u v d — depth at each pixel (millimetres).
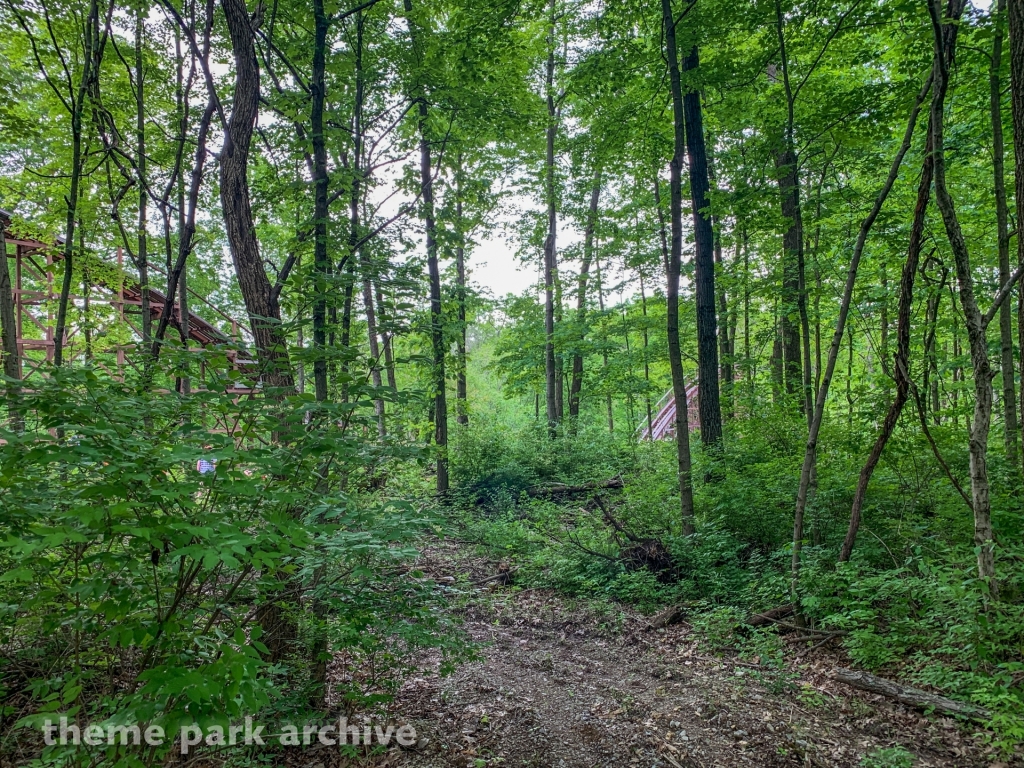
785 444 8430
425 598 3350
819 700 3896
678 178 7074
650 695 4207
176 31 7070
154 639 2223
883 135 6578
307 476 2900
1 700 2824
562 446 14016
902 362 4781
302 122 6480
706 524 6953
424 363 4113
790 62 7812
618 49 7988
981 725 3375
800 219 6969
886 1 5918
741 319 17188
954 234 4184
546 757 3408
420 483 11398
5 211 9531
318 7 5664
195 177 5926
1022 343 4629
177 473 2762
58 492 2350
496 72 9852
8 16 6027
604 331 15211
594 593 6555
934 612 4316
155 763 2562
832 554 5551
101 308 8578
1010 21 4293
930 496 5957
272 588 3055
